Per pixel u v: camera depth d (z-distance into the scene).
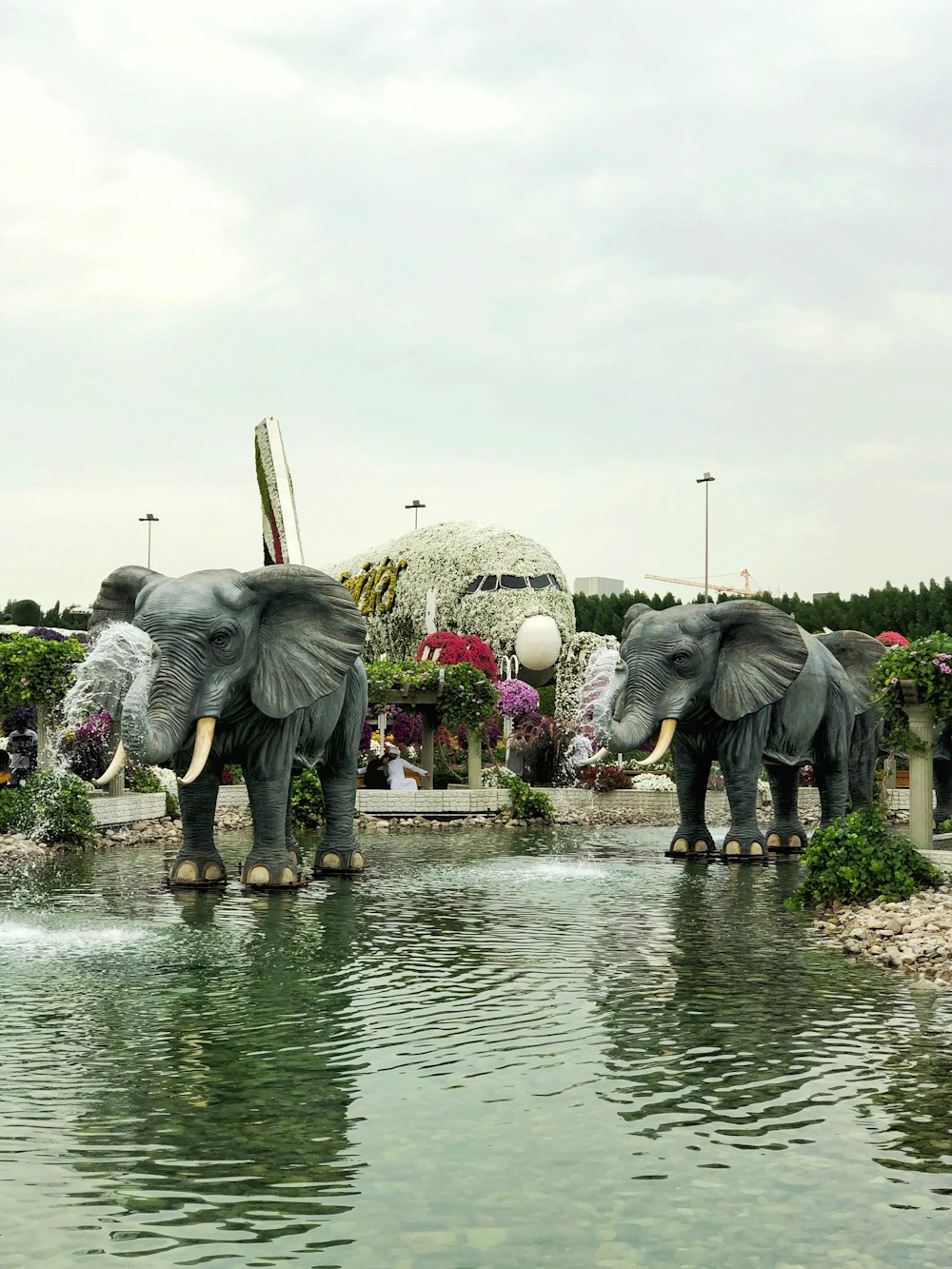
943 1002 8.72
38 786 17.73
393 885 14.60
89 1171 5.60
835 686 20.08
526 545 44.09
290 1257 4.85
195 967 9.69
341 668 13.51
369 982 9.24
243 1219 5.16
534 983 9.27
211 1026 7.93
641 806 26.86
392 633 47.88
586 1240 5.02
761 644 17.62
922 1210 5.30
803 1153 5.88
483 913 12.57
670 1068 7.13
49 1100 6.48
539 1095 6.66
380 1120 6.26
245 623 13.13
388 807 24.77
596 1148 5.93
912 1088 6.79
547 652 39.59
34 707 22.02
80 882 14.30
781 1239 5.05
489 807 25.34
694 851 18.34
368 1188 5.46
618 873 16.16
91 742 20.83
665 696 17.38
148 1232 5.03
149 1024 7.96
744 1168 5.71
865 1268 4.82
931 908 12.01
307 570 13.48
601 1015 8.32
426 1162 5.74
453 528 46.62
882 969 9.86
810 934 11.50
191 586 13.02
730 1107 6.49
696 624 17.53
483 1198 5.39
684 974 9.66
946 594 51.00
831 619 54.22
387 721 31.78
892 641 29.62
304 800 21.61
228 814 22.69
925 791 13.88
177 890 13.68
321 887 14.32
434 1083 6.83
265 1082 6.81
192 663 12.77
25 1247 4.89
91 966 9.67
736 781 18.05
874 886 12.88
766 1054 7.41
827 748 20.09
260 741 13.80
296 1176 5.58
